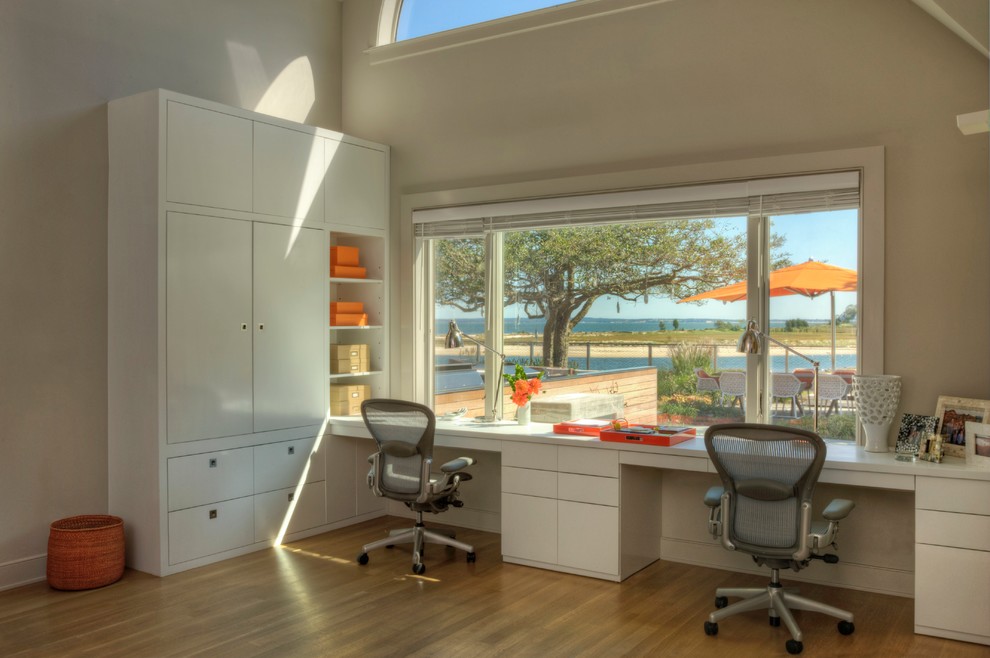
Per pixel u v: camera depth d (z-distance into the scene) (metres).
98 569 4.25
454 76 5.55
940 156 4.01
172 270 4.45
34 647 3.49
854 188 4.20
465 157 5.50
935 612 3.59
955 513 3.54
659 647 3.51
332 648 3.48
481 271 5.52
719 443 3.67
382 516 5.88
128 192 4.52
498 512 5.42
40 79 4.36
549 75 5.14
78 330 4.52
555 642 3.55
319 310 5.34
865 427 4.06
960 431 3.85
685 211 4.67
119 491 4.62
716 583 4.36
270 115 5.50
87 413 4.57
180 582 4.36
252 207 4.88
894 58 4.11
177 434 4.49
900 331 4.11
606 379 5.04
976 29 3.65
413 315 5.75
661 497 4.82
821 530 3.62
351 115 6.07
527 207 5.19
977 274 3.94
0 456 4.23
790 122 4.37
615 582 4.35
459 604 4.02
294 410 5.18
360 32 6.01
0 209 4.21
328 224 5.38
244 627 3.72
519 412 5.07
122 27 4.73
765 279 4.51
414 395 5.74
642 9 4.80
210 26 5.21
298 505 5.21
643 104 4.81
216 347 4.69
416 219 5.71
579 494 4.46
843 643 3.55
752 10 4.47
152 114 4.39
